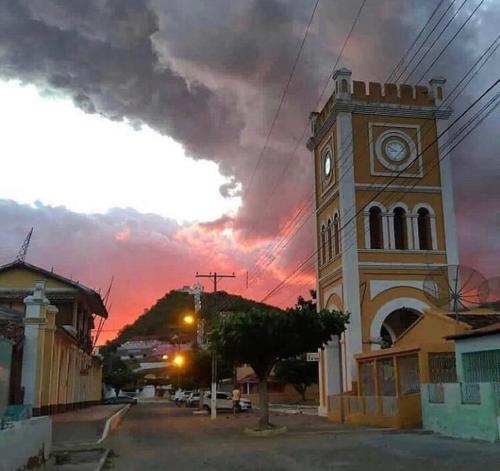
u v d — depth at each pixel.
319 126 40.16
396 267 34.59
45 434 15.90
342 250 34.72
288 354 25.39
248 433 24.53
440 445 17.64
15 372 27.55
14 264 41.66
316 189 40.78
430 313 27.88
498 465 13.26
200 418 38.41
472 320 26.22
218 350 26.03
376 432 23.17
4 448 10.79
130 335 153.50
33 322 28.45
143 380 111.38
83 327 47.84
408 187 35.84
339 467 13.91
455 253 35.25
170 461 16.34
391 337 36.72
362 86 36.75
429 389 22.89
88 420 29.94
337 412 31.59
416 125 36.69
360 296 33.91
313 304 51.12
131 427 30.64
